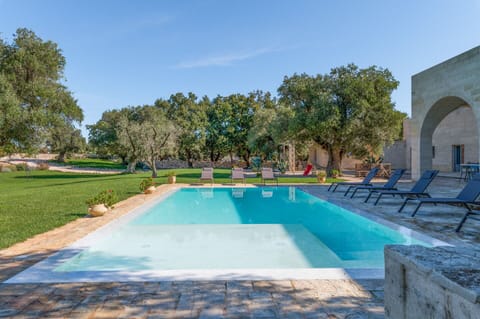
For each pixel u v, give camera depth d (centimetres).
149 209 843
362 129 1805
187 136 3634
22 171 3216
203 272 340
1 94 1473
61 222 612
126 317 243
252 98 4034
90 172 3088
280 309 254
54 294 285
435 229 538
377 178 1808
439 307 125
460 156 2092
